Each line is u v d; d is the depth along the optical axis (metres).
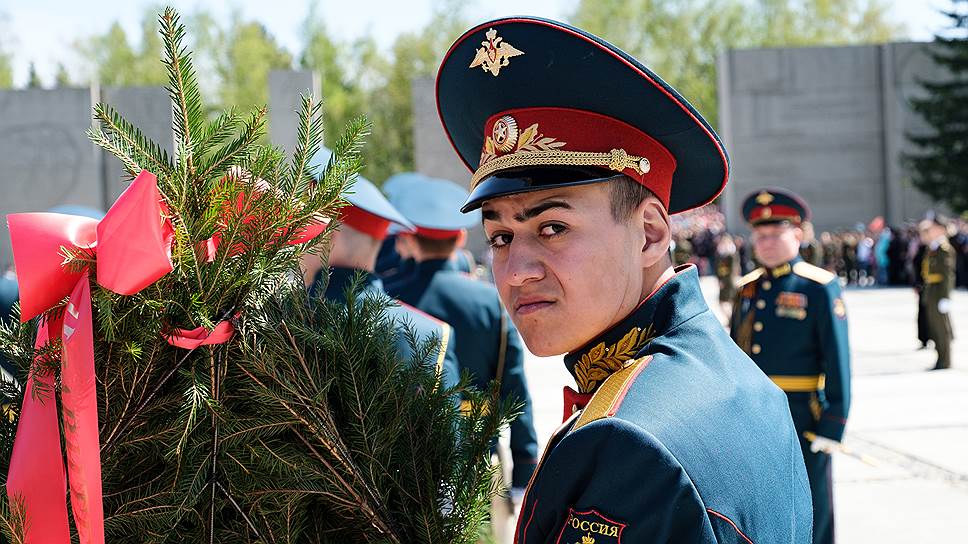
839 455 6.36
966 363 10.25
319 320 1.51
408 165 40.34
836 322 4.23
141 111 22.69
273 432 1.38
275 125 19.08
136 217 1.08
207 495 1.36
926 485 5.57
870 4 48.19
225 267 1.27
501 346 3.64
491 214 1.34
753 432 1.23
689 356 1.28
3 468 1.30
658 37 48.00
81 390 1.10
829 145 29.42
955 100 28.56
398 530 1.49
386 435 1.49
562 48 1.29
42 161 25.23
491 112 1.42
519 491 3.42
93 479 1.11
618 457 1.10
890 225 29.47
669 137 1.36
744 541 1.12
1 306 3.54
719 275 15.18
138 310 1.20
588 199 1.29
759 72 29.30
